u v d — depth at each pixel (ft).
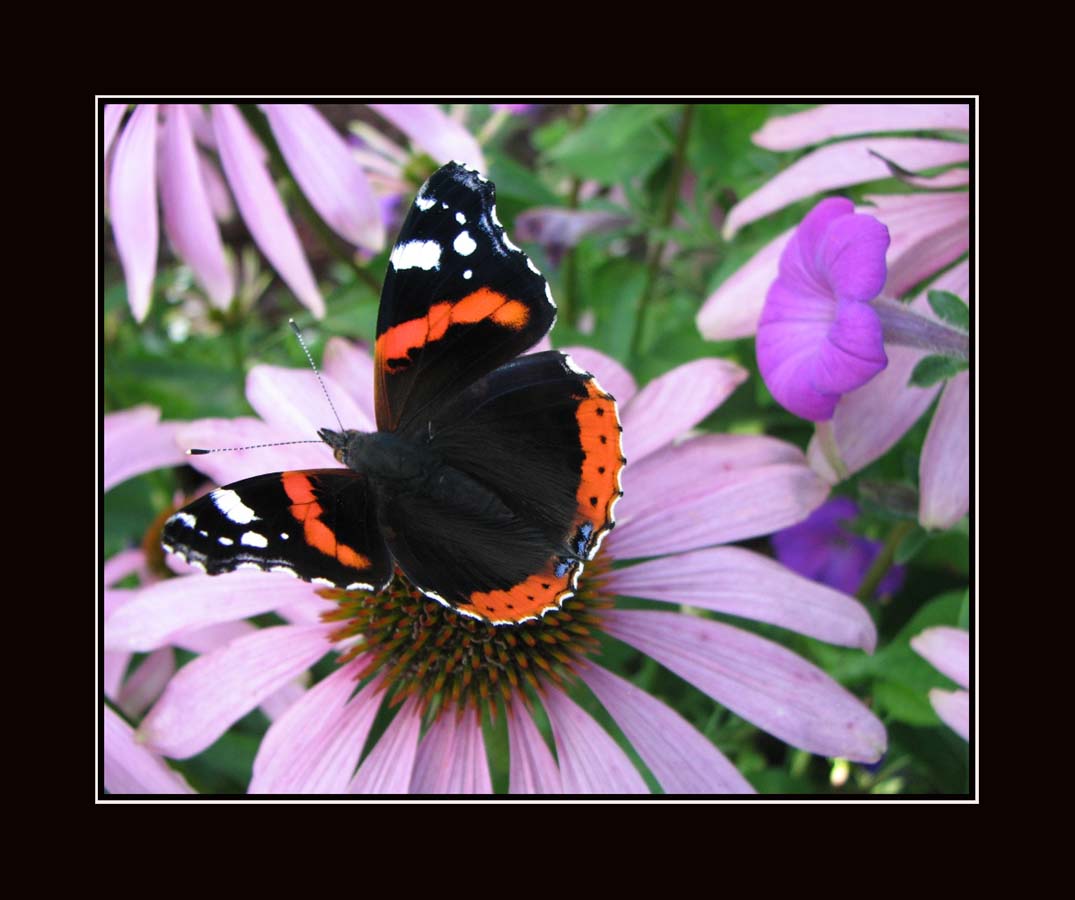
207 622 0.63
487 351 0.60
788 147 0.65
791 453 0.65
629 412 0.66
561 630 0.62
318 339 0.86
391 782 0.60
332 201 0.71
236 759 0.71
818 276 0.58
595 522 0.57
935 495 0.58
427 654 0.62
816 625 0.61
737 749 0.73
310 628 0.63
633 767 0.60
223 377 0.93
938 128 0.62
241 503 0.57
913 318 0.58
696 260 0.84
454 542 0.58
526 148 1.21
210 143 0.77
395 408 0.61
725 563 0.63
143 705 0.74
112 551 0.86
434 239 0.59
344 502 0.58
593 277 0.83
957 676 0.58
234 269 0.95
